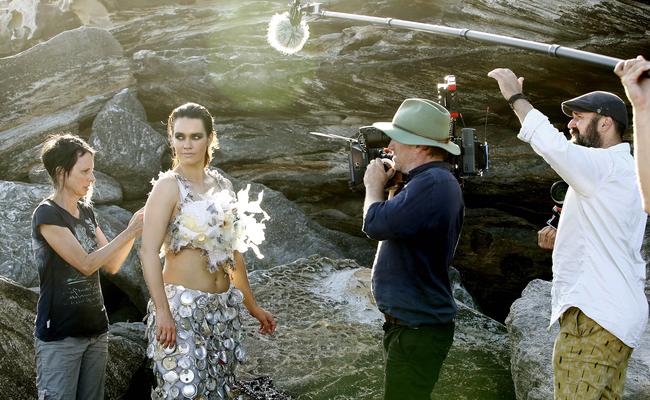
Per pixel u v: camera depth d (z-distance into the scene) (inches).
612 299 114.2
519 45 110.5
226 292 138.6
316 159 375.6
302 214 340.5
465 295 287.6
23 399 170.9
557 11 328.5
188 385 128.2
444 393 180.5
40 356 142.9
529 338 173.6
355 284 235.9
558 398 117.8
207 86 367.6
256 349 199.0
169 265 135.2
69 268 142.3
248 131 379.9
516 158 355.9
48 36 419.2
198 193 136.7
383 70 351.9
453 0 352.5
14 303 176.1
